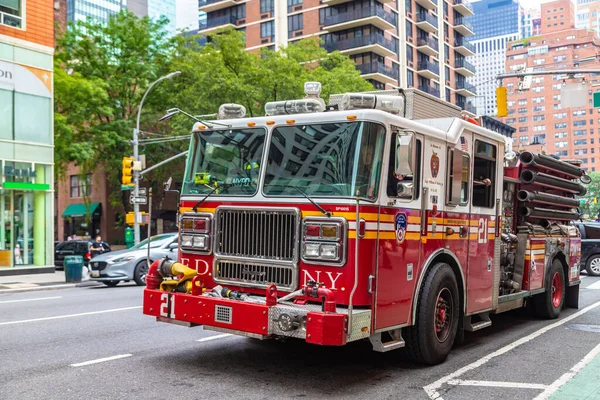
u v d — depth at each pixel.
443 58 68.38
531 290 9.52
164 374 6.29
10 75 22.33
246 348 7.64
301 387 5.87
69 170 49.97
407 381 6.17
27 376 6.16
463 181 7.54
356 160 5.88
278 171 6.35
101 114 31.81
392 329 6.16
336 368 6.68
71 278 19.25
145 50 33.88
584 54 132.50
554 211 10.57
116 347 7.65
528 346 8.08
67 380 6.02
